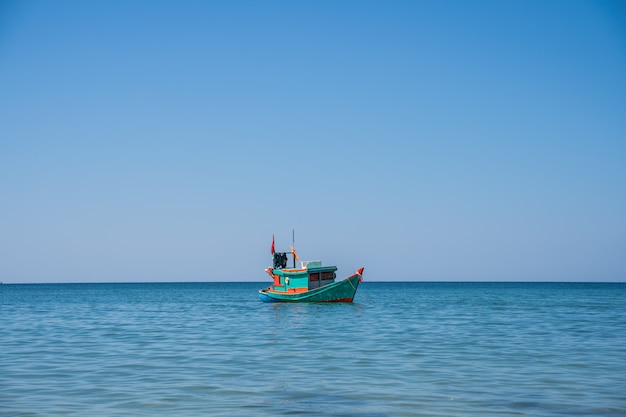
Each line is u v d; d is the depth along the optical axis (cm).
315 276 7044
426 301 9675
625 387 2269
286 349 3388
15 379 2480
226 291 19612
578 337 3931
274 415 1859
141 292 18575
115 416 1848
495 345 3519
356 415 1856
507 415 1859
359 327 4697
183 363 2891
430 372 2603
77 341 3875
